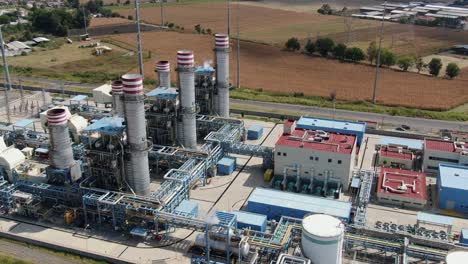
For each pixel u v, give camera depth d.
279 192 65.81
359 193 67.25
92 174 65.88
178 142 81.19
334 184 70.19
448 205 66.62
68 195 64.88
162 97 79.19
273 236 53.59
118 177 64.25
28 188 67.00
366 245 53.38
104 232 61.59
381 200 68.44
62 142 65.12
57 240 59.78
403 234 53.19
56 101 107.75
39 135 87.12
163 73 89.81
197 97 91.12
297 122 83.44
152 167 77.56
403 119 100.81
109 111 97.31
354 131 78.69
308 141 72.94
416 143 82.81
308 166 70.81
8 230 61.88
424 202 66.25
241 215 60.22
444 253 50.19
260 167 79.75
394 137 90.81
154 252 57.25
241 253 51.06
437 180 72.00
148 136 81.81
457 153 74.31
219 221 51.88
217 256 53.00
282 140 73.75
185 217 57.59
